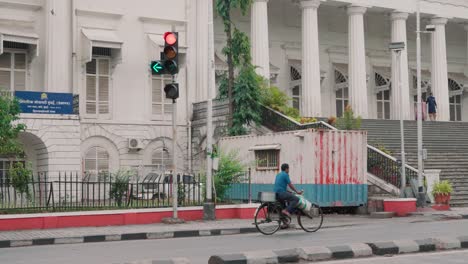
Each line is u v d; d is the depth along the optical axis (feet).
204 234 58.34
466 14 147.64
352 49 133.28
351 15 133.80
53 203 63.82
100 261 39.55
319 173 72.84
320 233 55.62
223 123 103.50
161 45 111.45
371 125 112.98
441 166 95.86
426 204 79.51
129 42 111.34
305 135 73.41
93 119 106.73
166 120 112.88
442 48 144.36
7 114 66.39
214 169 69.00
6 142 66.44
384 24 155.43
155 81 112.88
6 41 99.66
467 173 94.22
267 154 78.59
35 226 60.08
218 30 133.18
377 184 82.79
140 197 74.28
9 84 102.63
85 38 105.50
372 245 39.86
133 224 64.18
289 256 36.76
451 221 67.51
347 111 103.81
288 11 144.25
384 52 155.12
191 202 71.31
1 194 63.26
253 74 101.19
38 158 97.60
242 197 80.84
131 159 109.40
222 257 35.42
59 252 45.39
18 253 45.78
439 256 38.14
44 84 103.65
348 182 74.64
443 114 142.92
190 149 112.68
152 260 35.19
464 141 111.24
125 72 110.52
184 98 114.11
